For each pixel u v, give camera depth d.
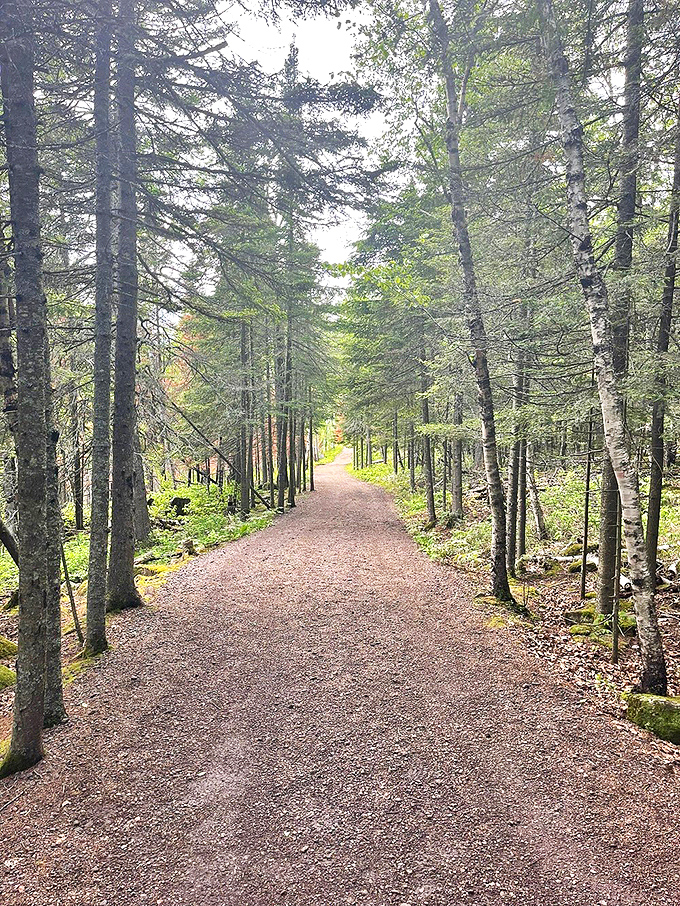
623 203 7.70
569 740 5.61
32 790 5.09
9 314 8.55
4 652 9.52
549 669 7.30
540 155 8.81
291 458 25.89
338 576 12.65
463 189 9.53
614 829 4.34
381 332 18.86
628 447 8.32
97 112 7.62
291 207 9.36
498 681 7.01
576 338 8.86
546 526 16.09
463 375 13.95
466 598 10.59
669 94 7.11
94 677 7.42
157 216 9.38
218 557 14.83
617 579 7.61
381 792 4.93
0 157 8.55
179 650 8.32
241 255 9.95
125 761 5.52
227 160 8.95
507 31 7.80
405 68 10.31
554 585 11.53
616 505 8.86
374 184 8.38
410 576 12.55
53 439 7.11
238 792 5.01
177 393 22.64
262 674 7.50
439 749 5.58
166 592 11.39
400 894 3.80
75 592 13.22
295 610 10.18
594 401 8.28
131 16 7.79
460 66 9.61
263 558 14.63
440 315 13.59
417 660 7.80
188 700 6.79
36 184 5.64
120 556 10.28
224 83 7.34
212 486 27.11
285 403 21.91
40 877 4.03
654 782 4.88
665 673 6.36
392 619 9.58
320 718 6.31
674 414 8.08
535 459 16.34
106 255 8.09
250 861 4.17
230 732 6.05
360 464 52.09
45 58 6.56
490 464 9.95
